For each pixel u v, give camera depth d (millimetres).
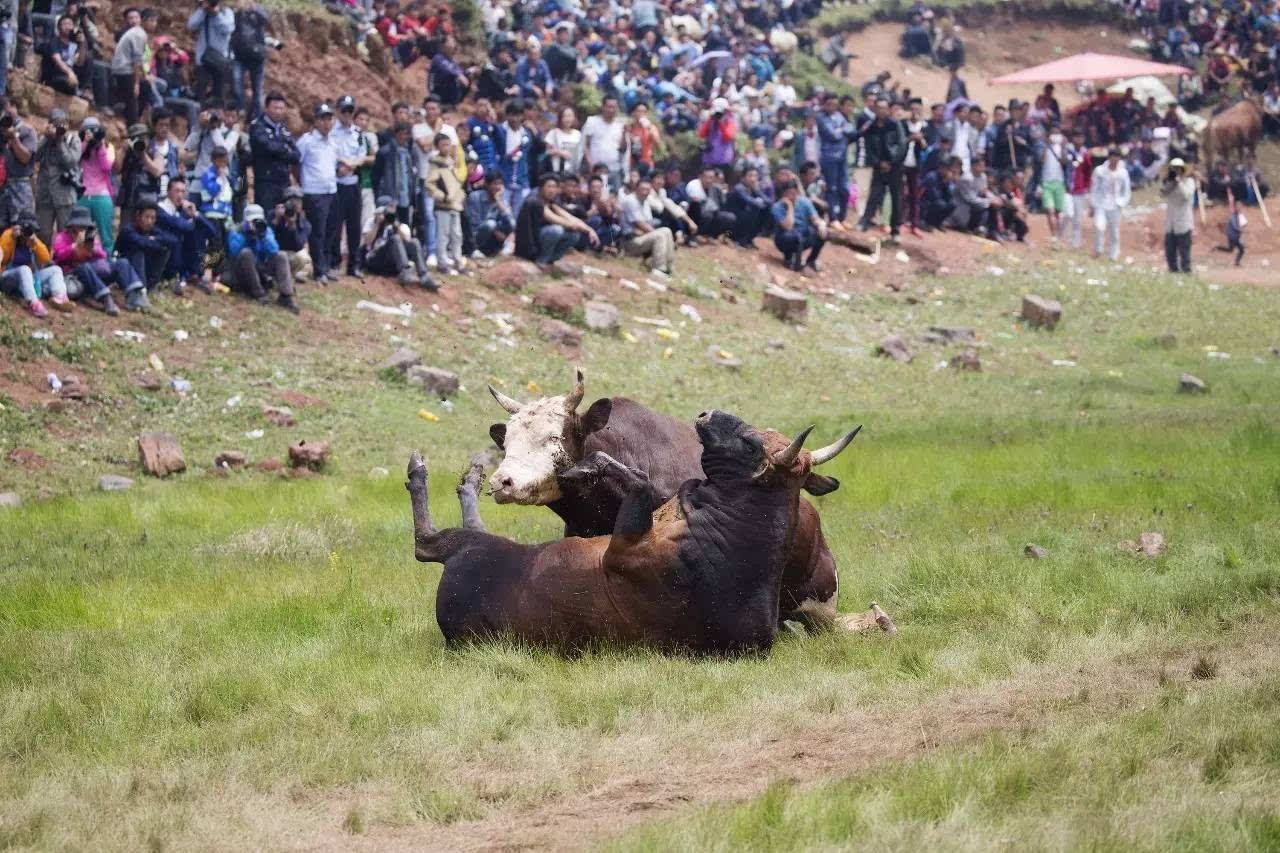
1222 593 16016
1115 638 14500
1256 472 24312
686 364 41406
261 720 12773
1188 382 41719
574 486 15836
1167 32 91062
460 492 15812
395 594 18125
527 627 14289
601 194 46969
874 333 47750
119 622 17578
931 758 10836
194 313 35500
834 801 9859
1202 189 71062
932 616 16156
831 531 21781
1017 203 60375
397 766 11508
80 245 33781
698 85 65062
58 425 29766
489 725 12305
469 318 40250
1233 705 11859
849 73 85000
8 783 11312
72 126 39469
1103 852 9031
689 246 50688
